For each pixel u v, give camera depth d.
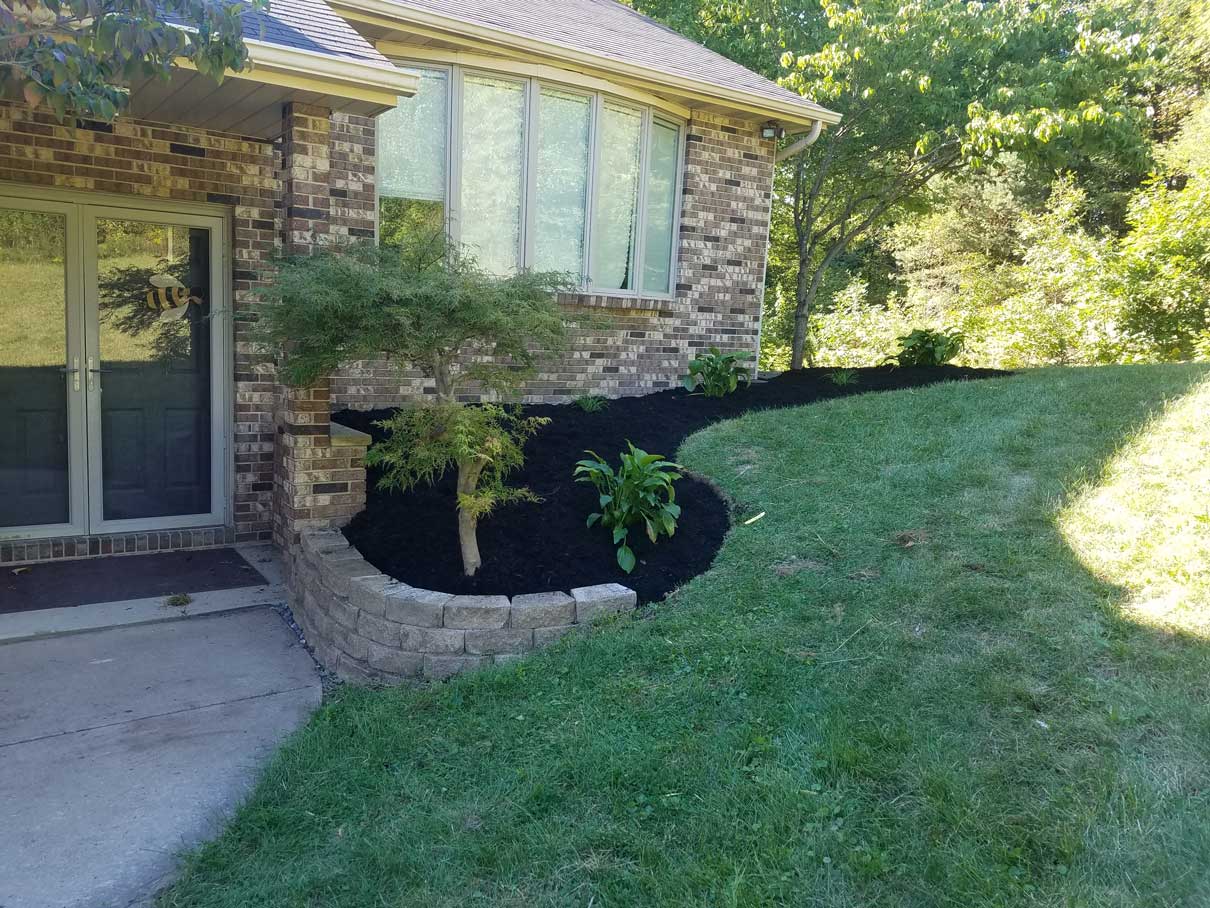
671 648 3.96
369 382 6.95
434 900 2.54
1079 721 3.06
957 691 3.32
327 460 5.21
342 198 6.53
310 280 4.27
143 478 5.96
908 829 2.66
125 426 5.86
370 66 4.63
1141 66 10.57
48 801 3.14
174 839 2.96
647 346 8.56
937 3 10.84
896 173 11.83
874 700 3.33
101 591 5.16
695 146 8.59
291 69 4.46
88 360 5.66
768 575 4.61
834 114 9.01
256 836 2.93
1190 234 12.48
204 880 2.73
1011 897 2.36
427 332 4.36
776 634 3.97
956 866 2.48
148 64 3.43
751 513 5.45
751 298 9.32
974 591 4.04
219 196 5.84
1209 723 2.95
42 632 4.55
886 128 11.15
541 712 3.58
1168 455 5.23
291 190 4.96
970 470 5.55
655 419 7.33
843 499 5.42
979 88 10.67
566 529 5.12
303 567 4.93
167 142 5.64
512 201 7.42
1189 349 12.70
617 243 8.19
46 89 3.20
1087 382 7.41
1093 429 5.97
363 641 4.21
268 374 6.15
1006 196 21.83
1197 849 2.45
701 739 3.25
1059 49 11.35
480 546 4.88
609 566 4.82
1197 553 4.04
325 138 5.04
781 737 3.22
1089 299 13.73
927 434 6.45
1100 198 19.89
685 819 2.82
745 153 9.02
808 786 2.91
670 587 4.69
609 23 9.14
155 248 5.83
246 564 5.78
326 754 3.40
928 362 10.03
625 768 3.10
